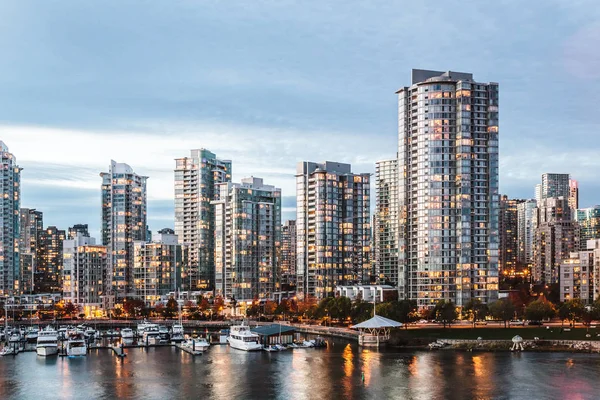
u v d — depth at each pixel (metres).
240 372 190.88
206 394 162.88
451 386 166.50
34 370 198.75
